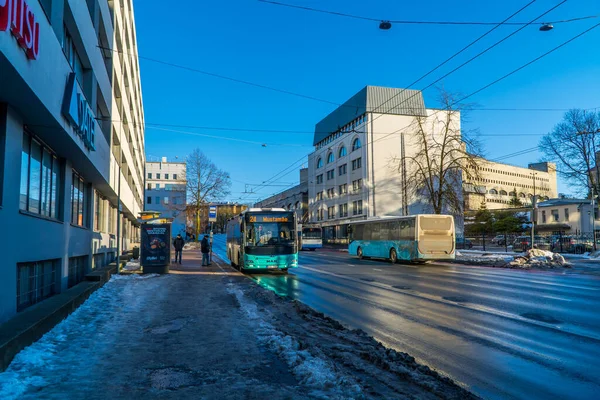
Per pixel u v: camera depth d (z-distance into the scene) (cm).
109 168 1855
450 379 545
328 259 3384
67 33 1228
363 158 5944
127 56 2828
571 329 854
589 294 1342
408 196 5638
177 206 7262
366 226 3381
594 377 575
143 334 749
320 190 7469
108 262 2416
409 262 3008
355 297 1306
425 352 692
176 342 696
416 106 5925
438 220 2656
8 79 671
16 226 823
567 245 3800
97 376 527
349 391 474
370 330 850
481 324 903
